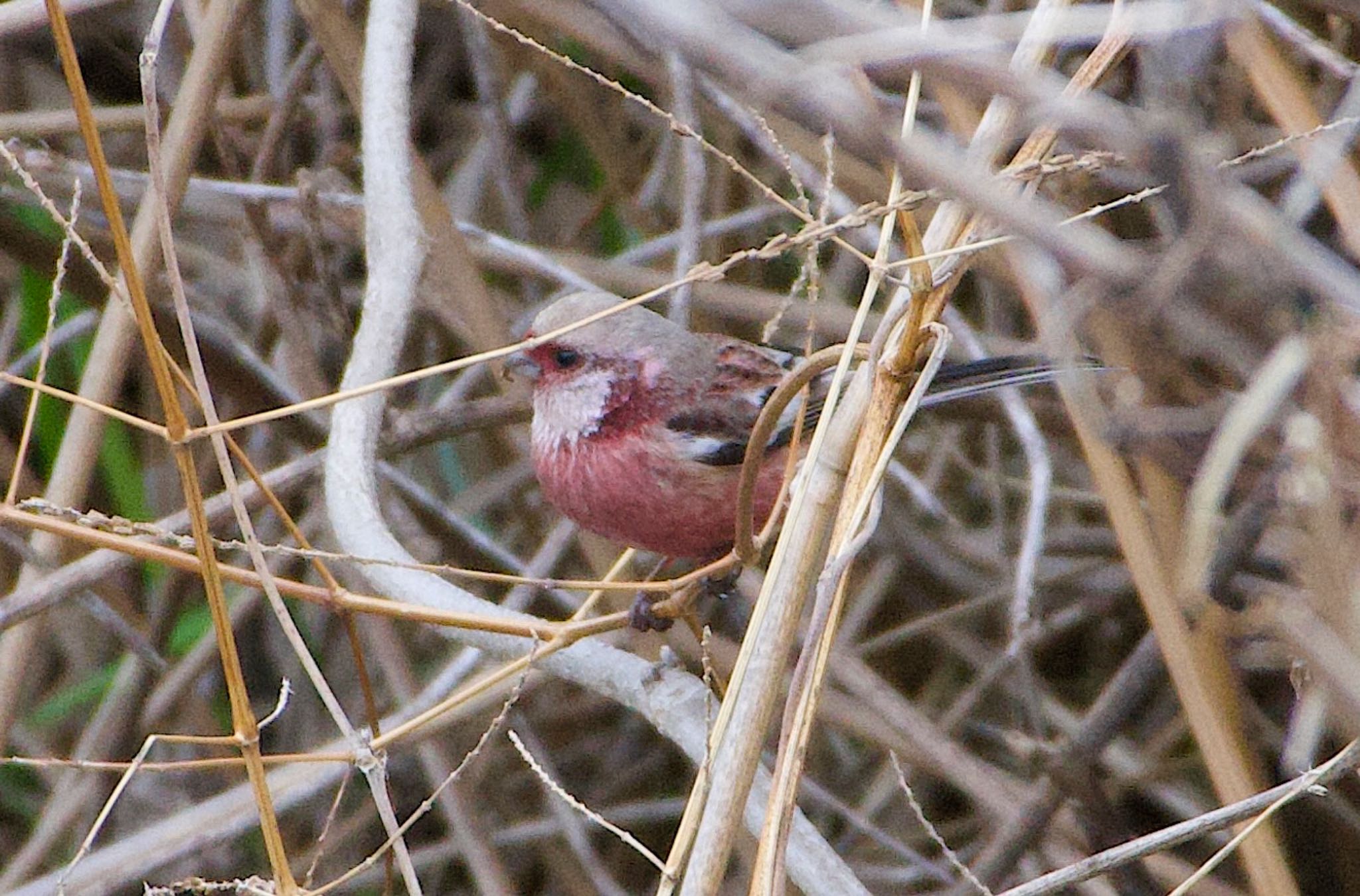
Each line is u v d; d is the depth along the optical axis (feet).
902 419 15.96
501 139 32.19
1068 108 9.89
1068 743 25.84
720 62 9.62
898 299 18.34
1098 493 28.99
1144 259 10.43
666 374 24.12
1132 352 11.75
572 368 24.39
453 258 27.43
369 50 25.23
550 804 32.27
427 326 33.71
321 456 26.78
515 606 29.84
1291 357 10.62
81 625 34.71
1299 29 19.74
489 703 26.43
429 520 32.14
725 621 31.94
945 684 33.27
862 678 28.86
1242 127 19.04
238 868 31.91
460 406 28.45
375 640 29.94
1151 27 10.68
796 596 16.37
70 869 16.75
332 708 16.81
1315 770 16.62
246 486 26.40
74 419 25.22
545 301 32.19
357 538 21.30
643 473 24.08
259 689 34.99
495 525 36.01
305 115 33.86
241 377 30.68
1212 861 16.07
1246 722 23.36
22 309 34.09
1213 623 17.29
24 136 31.45
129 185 30.76
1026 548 23.81
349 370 23.00
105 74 36.63
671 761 34.01
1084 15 16.06
